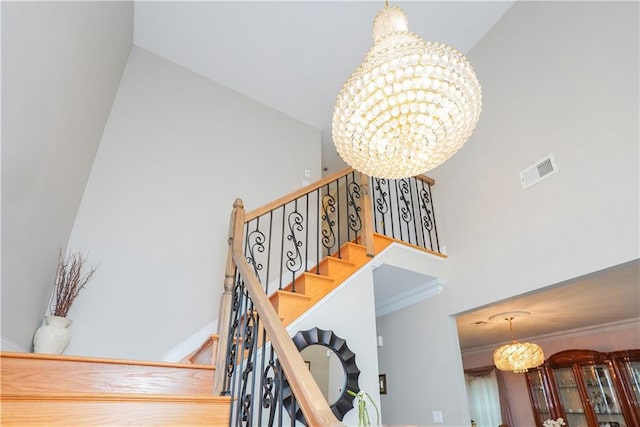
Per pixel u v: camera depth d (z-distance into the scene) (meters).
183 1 3.48
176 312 3.19
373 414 2.62
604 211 2.52
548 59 3.22
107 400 1.44
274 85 4.52
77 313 2.79
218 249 3.63
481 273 3.35
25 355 1.58
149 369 1.82
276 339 1.27
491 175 3.51
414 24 3.87
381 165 2.15
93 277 2.93
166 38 3.86
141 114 3.71
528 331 5.62
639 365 4.75
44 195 2.21
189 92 4.14
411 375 3.78
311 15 3.71
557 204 2.85
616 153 2.53
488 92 3.78
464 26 3.93
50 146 2.14
